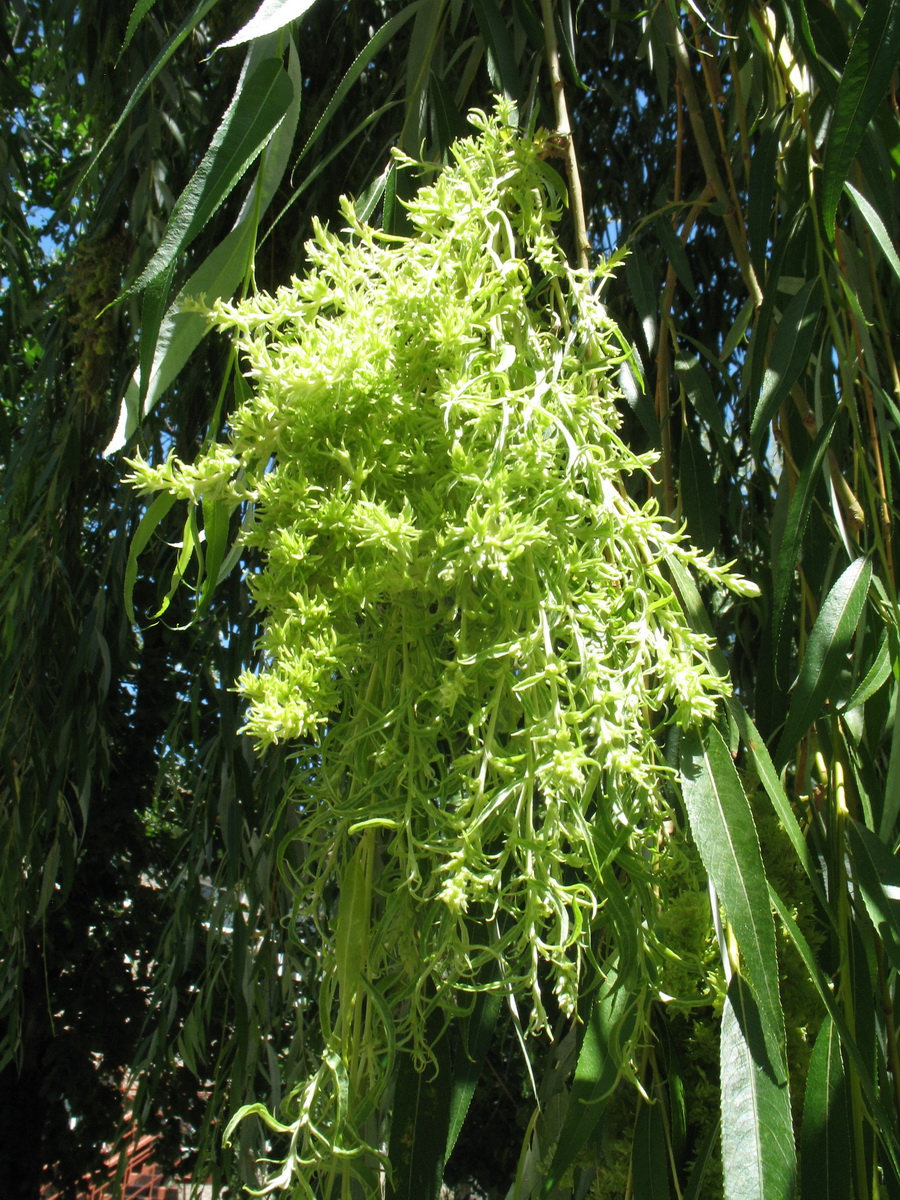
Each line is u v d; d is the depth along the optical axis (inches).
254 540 12.2
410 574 11.7
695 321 30.4
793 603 18.5
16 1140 46.3
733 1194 11.5
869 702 17.3
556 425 12.4
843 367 17.2
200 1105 45.9
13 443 40.7
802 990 14.2
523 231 14.3
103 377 31.4
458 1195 46.0
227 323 12.7
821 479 18.7
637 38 33.3
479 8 19.4
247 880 28.2
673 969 12.9
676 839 13.9
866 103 15.1
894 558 18.3
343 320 12.5
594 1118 13.4
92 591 34.7
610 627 12.5
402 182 19.6
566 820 11.9
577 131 32.4
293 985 29.0
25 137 41.9
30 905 32.6
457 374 12.2
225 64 31.8
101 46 33.1
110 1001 48.5
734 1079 12.1
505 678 11.9
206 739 36.9
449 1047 15.3
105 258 31.5
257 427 12.2
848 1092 14.1
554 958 11.1
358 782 12.3
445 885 10.9
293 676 11.4
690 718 12.2
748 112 23.8
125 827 48.9
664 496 18.4
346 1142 11.6
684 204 20.2
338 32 32.1
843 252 19.6
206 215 13.7
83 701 31.4
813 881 13.9
